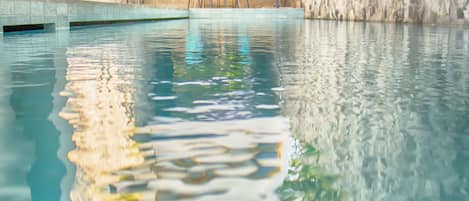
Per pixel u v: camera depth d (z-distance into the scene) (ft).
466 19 26.50
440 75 7.97
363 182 3.08
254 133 4.26
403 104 5.59
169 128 4.43
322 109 5.28
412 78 7.64
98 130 4.34
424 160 3.55
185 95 6.06
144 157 3.57
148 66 9.11
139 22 37.58
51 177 3.14
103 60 10.09
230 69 8.71
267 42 16.19
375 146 3.90
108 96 5.96
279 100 5.74
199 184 3.01
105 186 2.99
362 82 7.19
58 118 4.79
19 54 11.23
